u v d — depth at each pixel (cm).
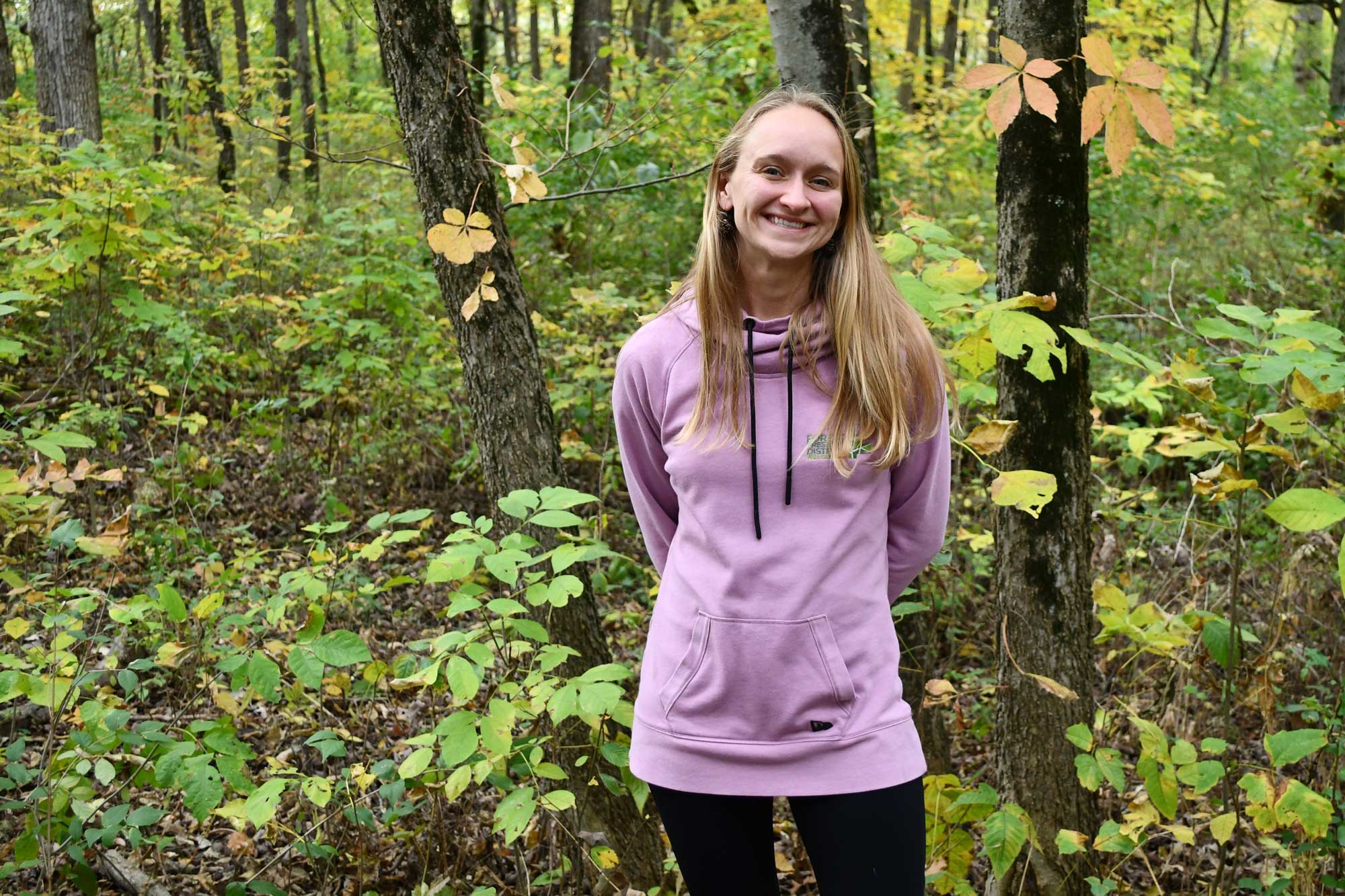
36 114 746
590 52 1126
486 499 564
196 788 208
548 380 570
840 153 181
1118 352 233
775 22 341
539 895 269
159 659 257
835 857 170
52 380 545
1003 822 232
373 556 243
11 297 265
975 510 452
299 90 1420
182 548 439
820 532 174
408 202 855
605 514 469
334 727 327
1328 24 2012
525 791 216
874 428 177
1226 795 256
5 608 355
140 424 554
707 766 174
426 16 272
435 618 434
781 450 175
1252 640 286
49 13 779
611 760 234
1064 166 242
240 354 598
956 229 786
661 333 190
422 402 590
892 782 170
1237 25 2125
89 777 281
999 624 266
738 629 171
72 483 290
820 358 180
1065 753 259
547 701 223
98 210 479
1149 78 177
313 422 602
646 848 280
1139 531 435
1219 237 851
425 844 280
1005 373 253
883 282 184
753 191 177
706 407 179
